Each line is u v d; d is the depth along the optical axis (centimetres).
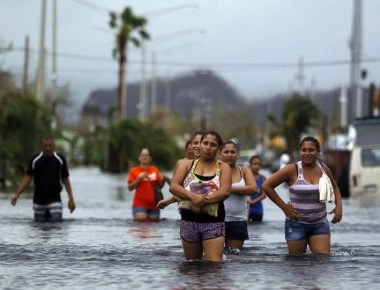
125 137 9756
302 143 1764
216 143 1603
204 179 1602
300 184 1769
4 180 5453
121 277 1509
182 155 10631
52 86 8800
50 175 2694
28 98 5941
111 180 7206
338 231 2588
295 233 1792
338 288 1405
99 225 2612
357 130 4891
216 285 1422
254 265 1656
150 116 17038
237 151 1958
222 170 1608
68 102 14038
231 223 1956
